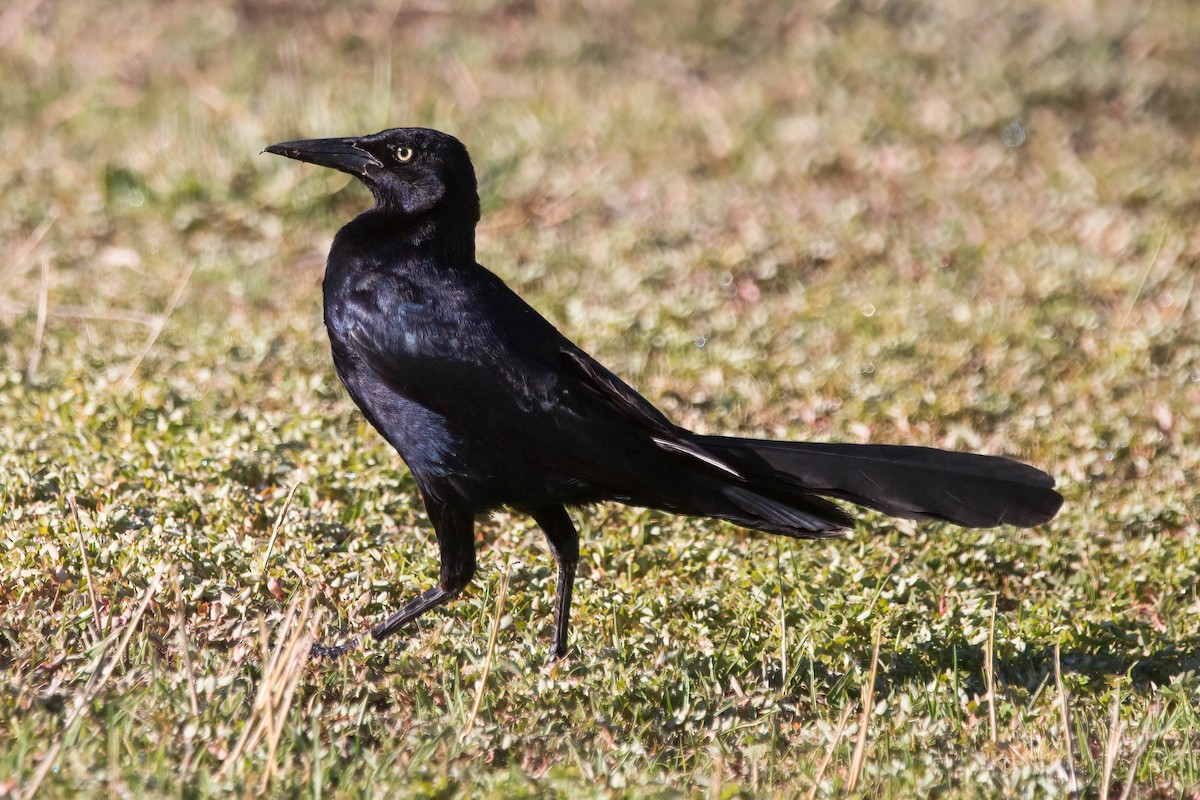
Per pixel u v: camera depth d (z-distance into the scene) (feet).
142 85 64.69
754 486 26.58
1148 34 77.71
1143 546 34.01
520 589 30.30
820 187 59.06
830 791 22.58
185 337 43.52
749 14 77.51
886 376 42.93
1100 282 50.52
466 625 28.43
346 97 62.90
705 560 32.12
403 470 34.58
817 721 25.48
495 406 26.61
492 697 25.12
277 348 42.42
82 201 53.11
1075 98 69.05
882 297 48.70
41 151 57.06
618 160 59.82
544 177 57.67
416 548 31.24
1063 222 55.88
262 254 50.96
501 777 21.54
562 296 48.29
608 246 52.19
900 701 26.03
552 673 25.84
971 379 42.96
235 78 65.16
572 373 26.81
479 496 27.40
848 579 30.96
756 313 47.37
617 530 33.30
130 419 35.91
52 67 64.85
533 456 26.63
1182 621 31.50
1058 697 26.58
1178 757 24.93
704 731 24.95
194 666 24.39
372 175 28.66
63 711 22.41
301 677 24.93
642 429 26.58
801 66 70.90
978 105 65.98
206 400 38.24
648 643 27.89
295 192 54.39
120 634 24.93
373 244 28.30
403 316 27.30
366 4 75.36
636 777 22.24
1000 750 25.07
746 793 21.95
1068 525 34.58
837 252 52.29
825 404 41.27
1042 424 40.60
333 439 36.04
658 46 73.61
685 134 63.21
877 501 26.09
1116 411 41.11
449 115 62.13
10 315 44.14
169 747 21.62
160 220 53.11
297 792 21.06
